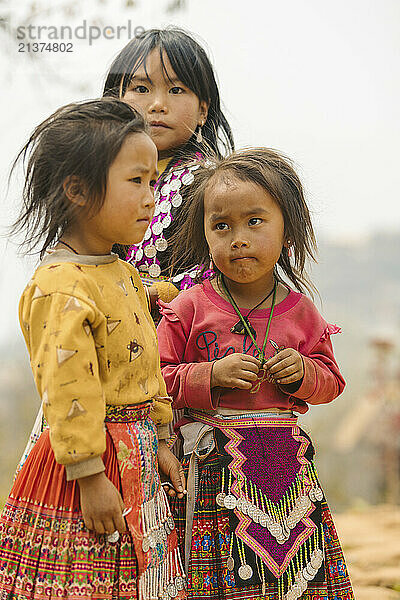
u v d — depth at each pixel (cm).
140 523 319
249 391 366
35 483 319
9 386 1766
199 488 358
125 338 325
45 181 330
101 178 318
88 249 330
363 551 775
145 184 329
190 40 454
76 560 305
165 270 421
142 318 339
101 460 304
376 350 2125
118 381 322
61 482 312
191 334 374
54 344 300
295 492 358
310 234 400
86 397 299
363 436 1981
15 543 317
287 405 372
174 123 441
